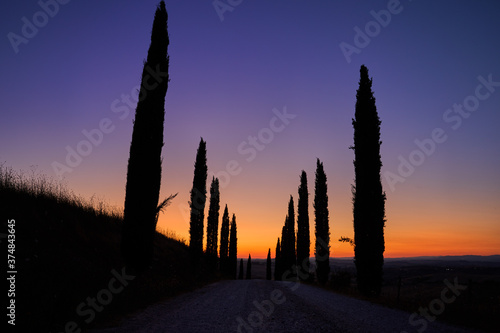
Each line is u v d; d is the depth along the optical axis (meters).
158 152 14.40
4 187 12.40
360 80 19.81
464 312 9.65
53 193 14.80
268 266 65.31
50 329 5.80
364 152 18.67
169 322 7.41
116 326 6.73
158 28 15.59
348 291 18.69
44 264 8.73
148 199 13.66
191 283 20.23
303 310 10.02
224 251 48.78
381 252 17.22
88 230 14.76
